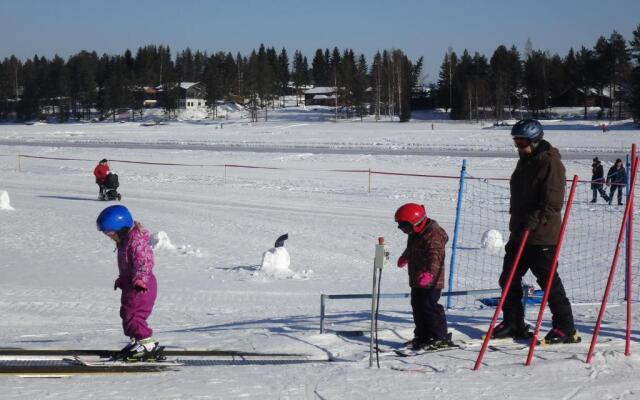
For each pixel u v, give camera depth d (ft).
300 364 19.81
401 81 422.00
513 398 16.24
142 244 19.31
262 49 643.04
